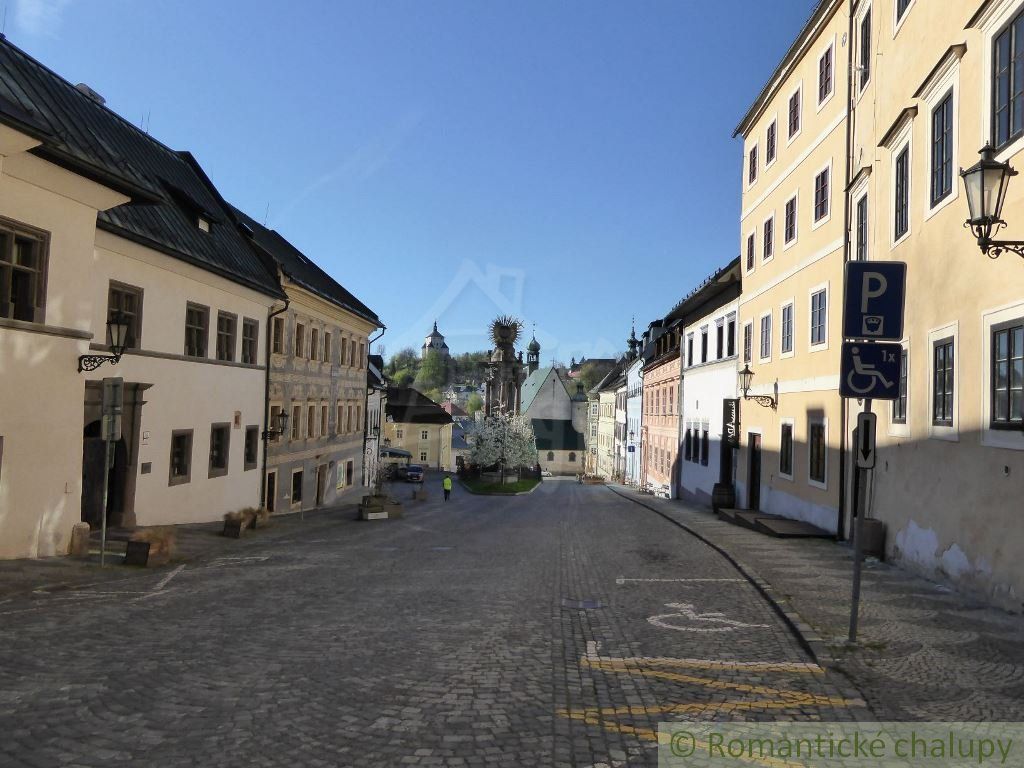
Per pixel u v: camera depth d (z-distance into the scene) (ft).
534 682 20.18
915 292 39.60
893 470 42.50
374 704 18.03
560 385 315.37
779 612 29.60
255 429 82.84
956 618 27.99
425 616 28.35
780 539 55.98
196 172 88.17
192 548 49.60
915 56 42.22
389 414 251.80
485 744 15.80
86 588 33.81
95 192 43.91
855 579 24.31
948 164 35.73
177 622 26.50
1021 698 19.16
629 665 22.13
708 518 79.46
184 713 17.04
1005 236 29.58
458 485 194.39
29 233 40.16
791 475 67.97
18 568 36.94
